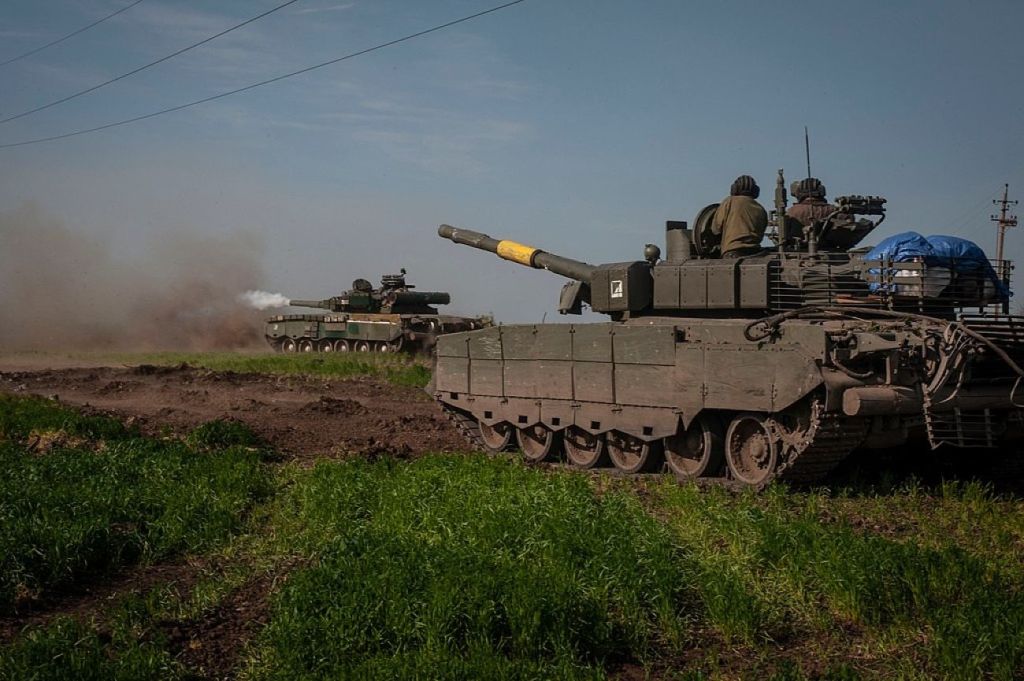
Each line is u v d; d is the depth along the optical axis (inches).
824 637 380.5
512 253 821.2
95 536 479.8
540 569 416.2
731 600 390.6
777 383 565.3
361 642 358.0
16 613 416.2
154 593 426.3
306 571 415.5
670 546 456.8
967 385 572.4
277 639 358.3
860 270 596.4
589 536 456.4
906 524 520.7
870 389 542.3
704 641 380.2
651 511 546.6
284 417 977.5
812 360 550.9
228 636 384.5
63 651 354.0
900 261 587.5
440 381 826.2
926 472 667.4
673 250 731.4
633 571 416.2
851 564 417.1
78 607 428.1
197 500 559.5
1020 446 647.8
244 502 576.4
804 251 671.1
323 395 1194.6
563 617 367.6
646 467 666.8
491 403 772.0
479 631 362.9
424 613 370.0
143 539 498.6
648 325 650.2
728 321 632.4
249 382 1323.8
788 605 406.3
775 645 375.2
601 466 705.6
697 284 647.1
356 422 948.0
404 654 345.1
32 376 1358.3
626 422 658.8
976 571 414.0
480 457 688.4
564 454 745.6
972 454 666.2
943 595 401.4
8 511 510.3
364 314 1909.4
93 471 635.5
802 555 435.2
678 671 355.9
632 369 654.5
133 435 808.9
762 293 621.0
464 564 414.3
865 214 681.0
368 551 442.3
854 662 358.0
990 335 569.3
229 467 657.0
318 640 358.6
